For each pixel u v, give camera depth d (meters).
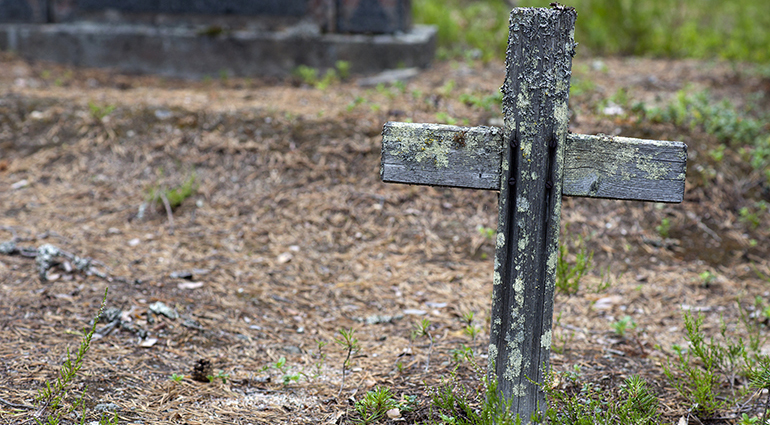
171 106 5.73
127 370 2.93
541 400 2.43
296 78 7.30
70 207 4.64
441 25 8.59
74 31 7.46
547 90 2.20
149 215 4.62
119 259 4.02
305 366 3.13
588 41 8.32
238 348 3.25
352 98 6.13
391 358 3.22
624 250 4.36
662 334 3.52
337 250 4.37
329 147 5.21
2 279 3.60
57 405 2.57
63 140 5.34
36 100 5.76
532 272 2.32
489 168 2.31
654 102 5.94
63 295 3.50
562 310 3.71
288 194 4.86
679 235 4.50
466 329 3.40
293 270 4.11
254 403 2.80
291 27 7.32
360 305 3.78
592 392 2.88
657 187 2.31
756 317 3.60
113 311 3.32
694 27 8.75
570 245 4.38
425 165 2.35
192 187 4.90
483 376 2.83
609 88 6.44
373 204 4.78
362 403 2.74
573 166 2.30
